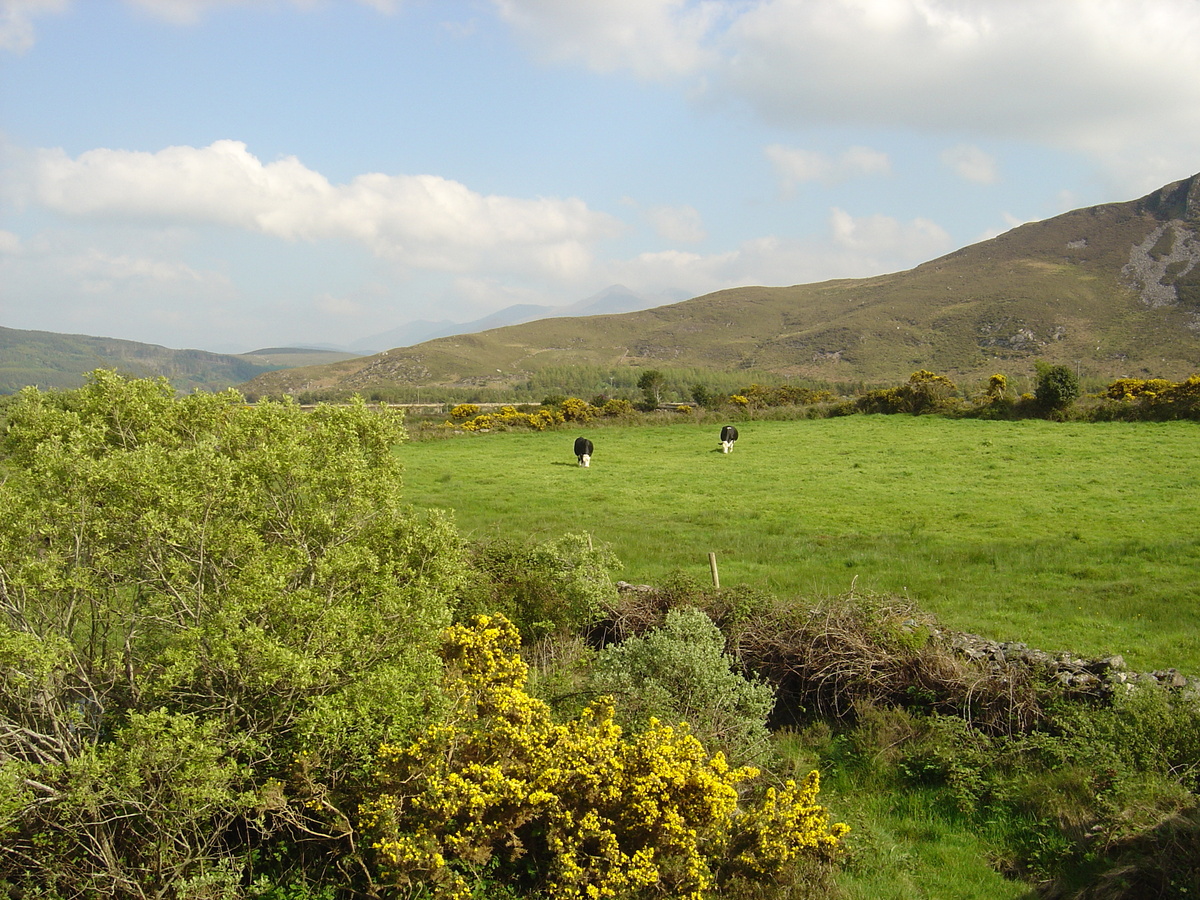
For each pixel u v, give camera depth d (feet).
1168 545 60.34
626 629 43.24
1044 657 36.22
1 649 20.43
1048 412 140.26
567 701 33.12
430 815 23.16
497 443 144.25
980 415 147.02
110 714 25.63
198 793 21.04
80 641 26.16
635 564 60.64
